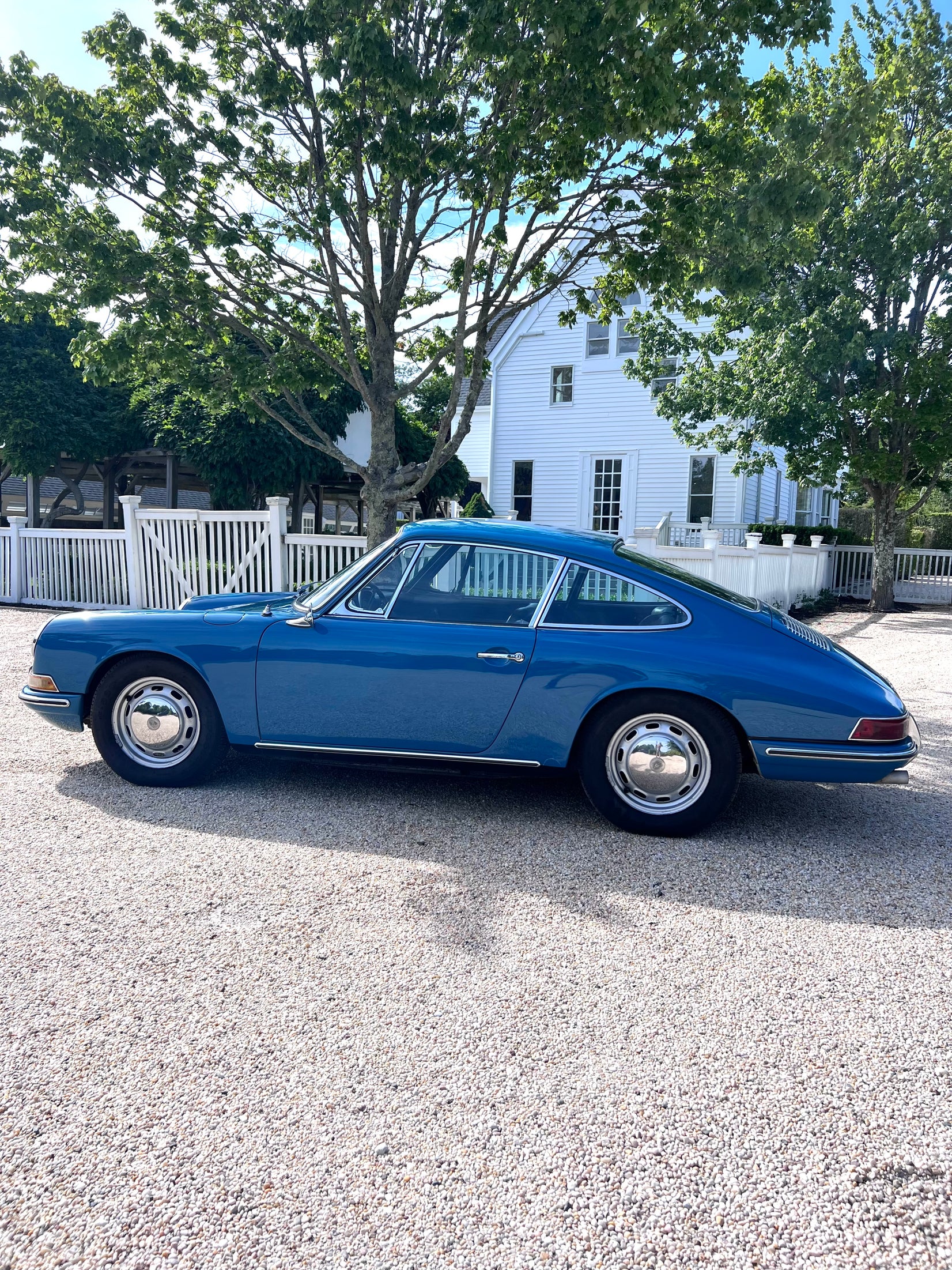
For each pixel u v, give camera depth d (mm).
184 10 7547
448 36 7402
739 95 6734
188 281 8062
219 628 4562
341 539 11117
